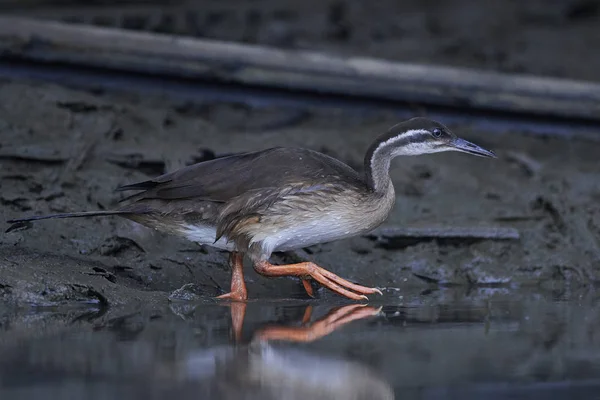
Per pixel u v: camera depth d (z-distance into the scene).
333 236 11.68
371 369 8.12
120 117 15.30
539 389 7.62
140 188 11.43
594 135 17.36
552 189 15.12
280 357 8.41
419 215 14.23
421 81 17.11
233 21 21.80
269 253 11.37
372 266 12.99
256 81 16.67
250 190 11.11
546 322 10.20
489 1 26.73
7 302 10.45
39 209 12.58
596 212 14.45
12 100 14.75
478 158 16.14
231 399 7.18
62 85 15.95
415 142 12.03
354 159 15.45
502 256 13.46
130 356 8.33
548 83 17.52
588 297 11.98
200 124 15.92
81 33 16.27
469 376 7.95
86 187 13.27
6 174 13.11
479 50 22.11
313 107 17.00
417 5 25.95
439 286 12.83
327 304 11.25
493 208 14.52
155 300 11.06
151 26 20.39
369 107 17.14
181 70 16.42
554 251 13.64
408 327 9.83
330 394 7.37
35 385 7.46
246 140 15.53
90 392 7.29
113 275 11.40
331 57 17.22
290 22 22.66
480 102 17.09
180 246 12.51
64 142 14.02
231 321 9.95
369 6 25.16
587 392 7.57
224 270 12.42
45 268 11.04
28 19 16.38
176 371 7.88
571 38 23.92
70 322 9.74
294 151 11.57
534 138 17.25
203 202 11.15
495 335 9.49
